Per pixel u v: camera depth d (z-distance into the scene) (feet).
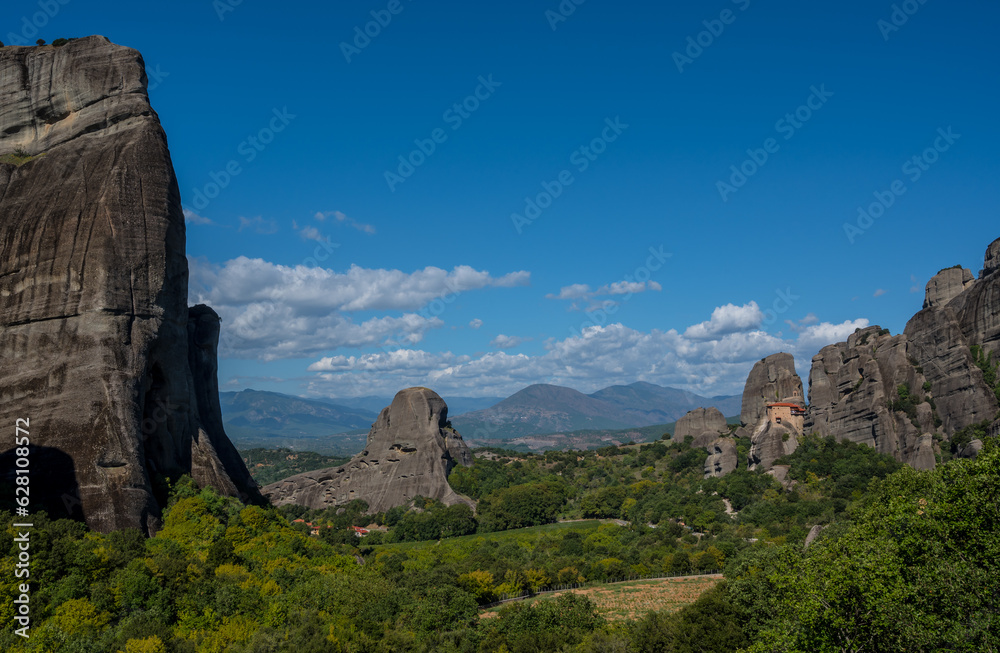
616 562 432.25
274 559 273.75
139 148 281.13
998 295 465.06
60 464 245.65
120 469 248.32
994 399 442.09
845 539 197.57
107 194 270.46
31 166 289.74
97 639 197.16
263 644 215.10
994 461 177.47
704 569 416.05
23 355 259.39
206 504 275.18
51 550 214.07
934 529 177.58
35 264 266.98
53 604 202.18
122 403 254.27
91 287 261.24
